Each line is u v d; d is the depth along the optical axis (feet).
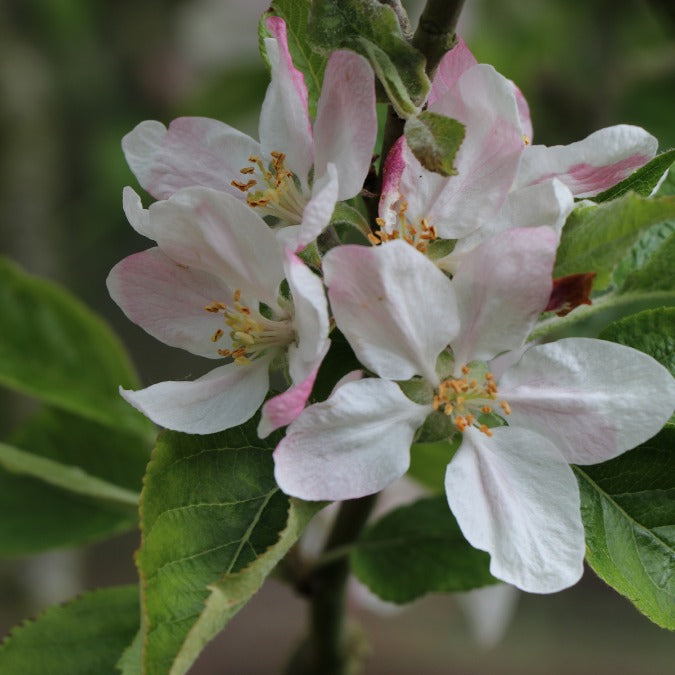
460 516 1.06
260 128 1.12
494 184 1.07
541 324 1.11
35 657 1.23
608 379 1.06
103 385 1.38
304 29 1.14
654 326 1.11
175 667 1.02
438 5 1.06
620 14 1.99
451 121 1.04
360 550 1.28
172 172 1.14
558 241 1.05
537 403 1.07
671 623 1.07
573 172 1.09
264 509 1.07
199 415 1.08
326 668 1.33
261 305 1.09
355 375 1.08
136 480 1.37
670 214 1.02
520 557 1.05
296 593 1.30
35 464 1.29
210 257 1.08
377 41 1.07
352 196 1.07
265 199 1.11
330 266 1.04
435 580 1.26
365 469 1.05
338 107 1.07
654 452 1.10
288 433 1.04
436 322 1.06
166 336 1.10
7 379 1.37
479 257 1.05
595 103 1.95
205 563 1.06
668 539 1.09
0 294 1.37
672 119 1.95
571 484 1.06
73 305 1.38
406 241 1.08
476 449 1.07
